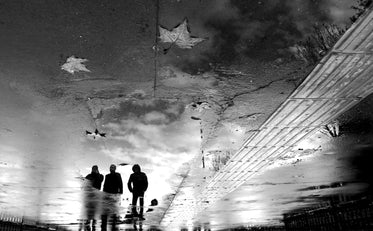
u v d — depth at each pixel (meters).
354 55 3.05
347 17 2.62
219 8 2.59
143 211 10.84
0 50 2.88
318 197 11.08
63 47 2.86
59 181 6.99
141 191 5.97
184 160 5.93
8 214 12.33
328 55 3.05
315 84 3.58
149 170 6.45
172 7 2.56
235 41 2.88
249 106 4.10
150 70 3.25
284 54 3.04
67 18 2.58
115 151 5.42
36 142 4.95
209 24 2.71
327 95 3.84
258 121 4.54
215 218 15.84
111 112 4.18
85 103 3.93
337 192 10.31
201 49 2.96
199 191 8.48
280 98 3.89
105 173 6.55
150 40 2.83
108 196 8.14
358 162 6.93
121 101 3.93
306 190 9.80
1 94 3.65
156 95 3.79
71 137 4.82
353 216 11.32
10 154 5.43
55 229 17.56
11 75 3.28
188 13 2.61
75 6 2.49
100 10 2.53
